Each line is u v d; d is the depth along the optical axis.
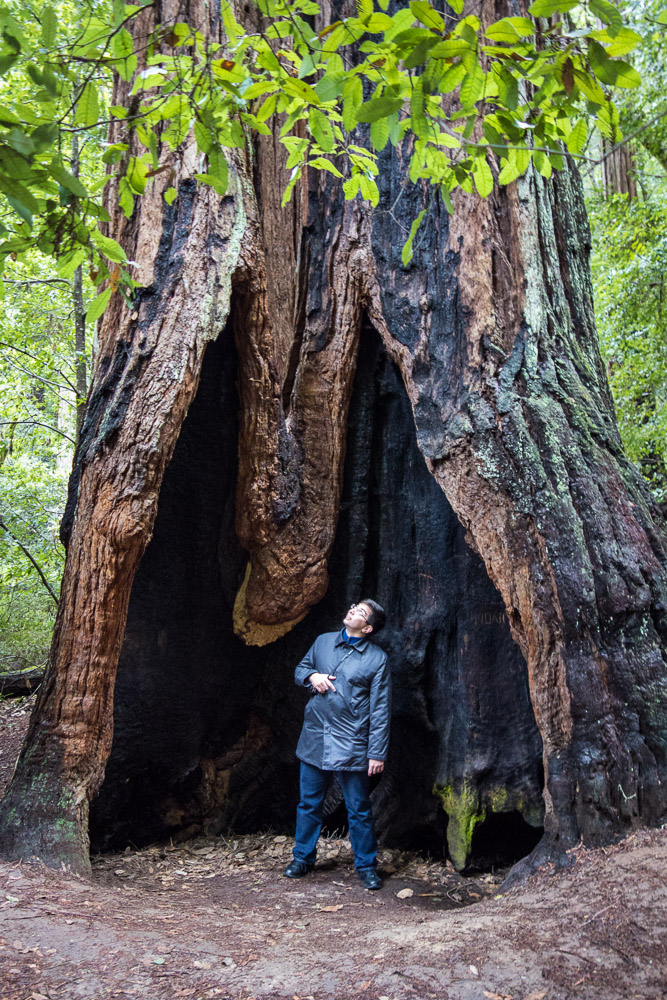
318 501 5.14
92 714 4.18
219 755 5.40
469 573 4.87
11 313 8.55
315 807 4.43
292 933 3.36
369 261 5.12
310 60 2.38
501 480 4.13
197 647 5.21
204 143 2.63
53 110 2.38
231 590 5.31
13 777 4.09
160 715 5.02
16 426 9.73
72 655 4.21
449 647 4.90
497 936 2.94
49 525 9.15
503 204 4.80
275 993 2.61
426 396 4.59
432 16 2.22
